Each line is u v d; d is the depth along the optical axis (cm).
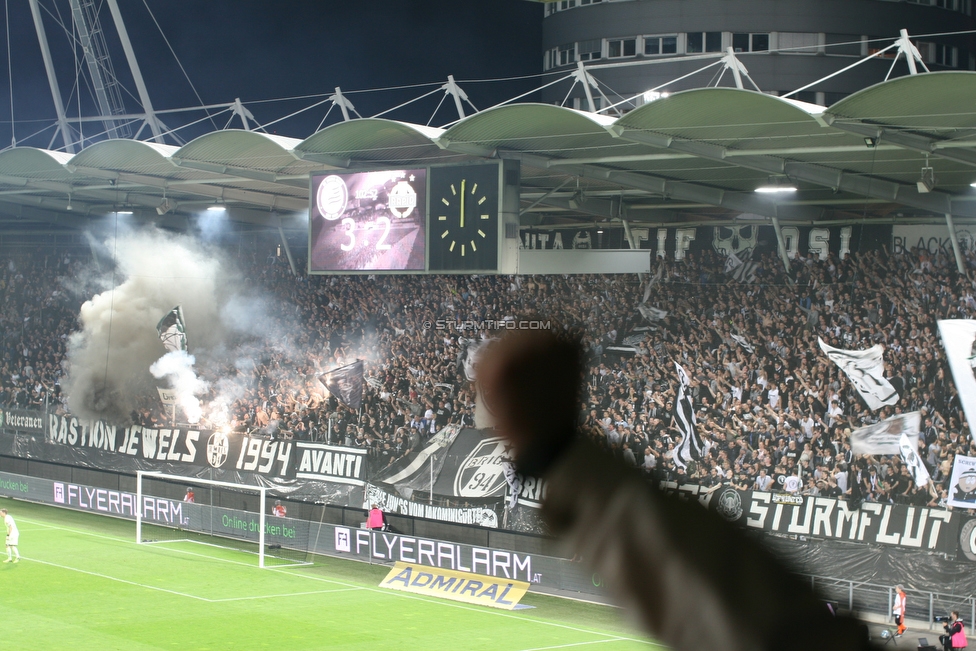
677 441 2767
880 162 2317
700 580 127
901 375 2589
